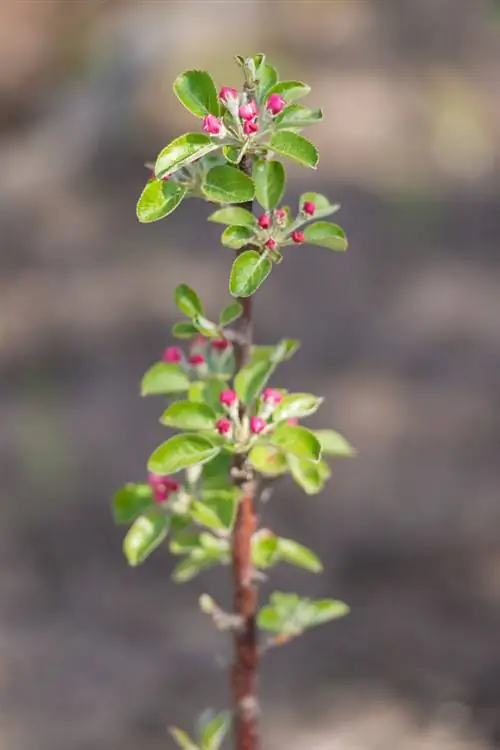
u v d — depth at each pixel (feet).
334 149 52.65
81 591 28.43
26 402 36.94
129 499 12.35
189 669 25.45
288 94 10.86
